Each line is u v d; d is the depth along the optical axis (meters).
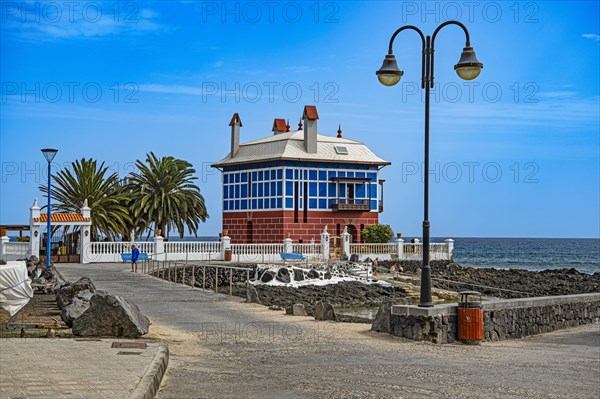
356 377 13.25
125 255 48.94
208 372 13.35
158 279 37.25
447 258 64.81
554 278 59.59
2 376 11.41
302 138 67.19
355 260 56.25
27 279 16.58
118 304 16.48
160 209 66.94
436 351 17.17
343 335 19.11
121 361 12.88
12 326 17.25
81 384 10.87
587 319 25.34
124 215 66.06
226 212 70.62
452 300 40.44
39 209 50.06
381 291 43.62
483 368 14.85
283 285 42.75
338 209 66.31
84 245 50.88
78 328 16.33
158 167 68.31
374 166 69.00
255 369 13.79
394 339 18.81
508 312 21.19
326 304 22.31
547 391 12.62
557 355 17.25
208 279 47.66
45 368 12.12
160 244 53.62
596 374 14.52
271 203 65.56
